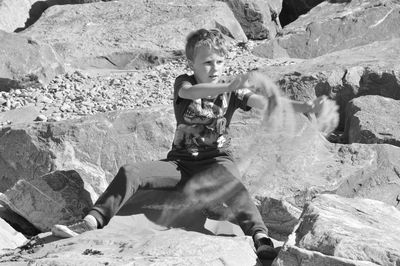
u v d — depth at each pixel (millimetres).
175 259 4902
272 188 6883
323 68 9344
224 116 6160
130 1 15648
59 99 11641
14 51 12367
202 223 6188
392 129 8055
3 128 8719
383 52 10008
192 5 15039
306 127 7539
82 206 7344
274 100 5578
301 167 7191
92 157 8258
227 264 4984
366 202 5816
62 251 5398
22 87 12219
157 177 6102
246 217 5930
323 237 5008
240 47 13945
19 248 5785
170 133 8320
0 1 17344
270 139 7562
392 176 7113
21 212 7402
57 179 7461
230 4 15461
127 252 5188
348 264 4684
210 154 6199
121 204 5969
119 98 11414
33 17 17656
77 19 15227
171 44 13828
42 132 8477
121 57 13633
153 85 11945
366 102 8539
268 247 5410
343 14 13836
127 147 8258
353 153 7332
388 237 5055
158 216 6195
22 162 8484
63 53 13727
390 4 13719
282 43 13562
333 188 6887
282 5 17422
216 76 6039
